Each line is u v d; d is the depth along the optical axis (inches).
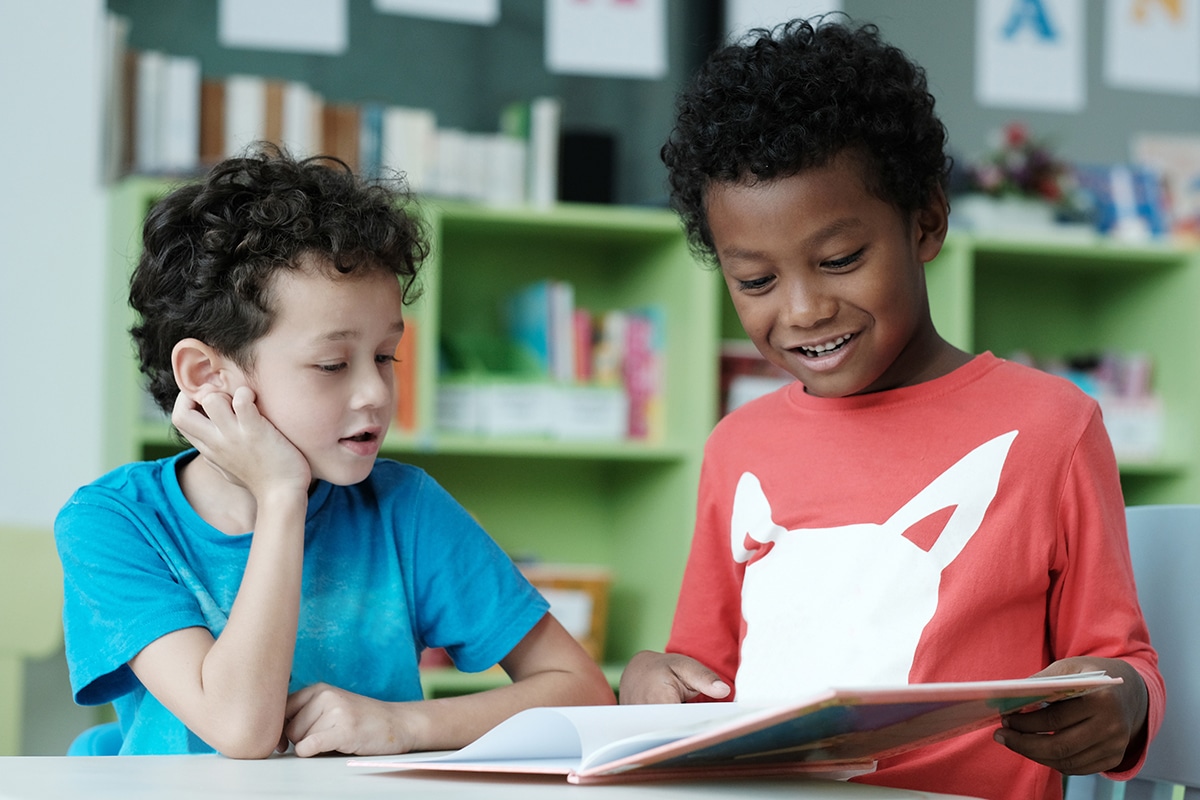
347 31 113.8
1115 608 43.5
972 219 120.1
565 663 47.0
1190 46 137.2
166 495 44.4
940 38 129.0
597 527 120.9
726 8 122.8
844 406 49.2
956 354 49.1
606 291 121.6
